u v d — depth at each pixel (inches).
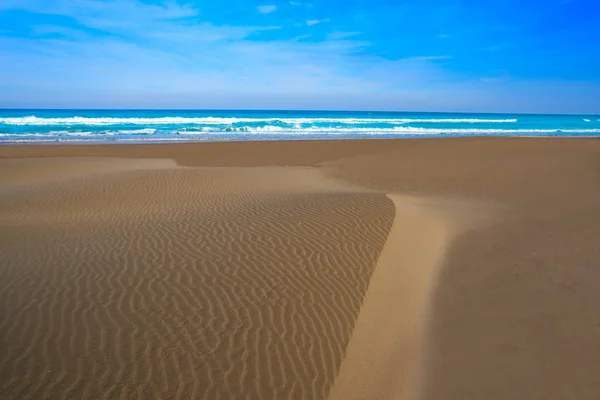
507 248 307.4
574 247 308.2
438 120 3139.8
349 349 187.6
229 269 257.9
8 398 148.4
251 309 214.1
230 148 1074.7
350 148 1104.2
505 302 219.5
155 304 213.6
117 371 165.0
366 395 160.4
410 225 354.0
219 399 156.6
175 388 159.6
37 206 454.3
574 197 534.3
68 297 215.6
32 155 909.8
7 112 4229.8
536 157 924.0
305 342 191.0
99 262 263.9
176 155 954.7
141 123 2026.3
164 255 278.1
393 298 231.0
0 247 293.9
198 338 188.2
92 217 400.5
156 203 468.1
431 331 195.5
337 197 462.9
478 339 185.3
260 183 622.2
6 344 175.0
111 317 199.5
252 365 174.6
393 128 2149.4
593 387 149.7
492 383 155.6
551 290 232.1
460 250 303.6
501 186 629.0
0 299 210.5
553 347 175.8
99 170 731.4
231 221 362.6
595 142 1227.2
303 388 164.6
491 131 2122.3
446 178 705.6
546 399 145.1
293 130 1902.1
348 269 264.1
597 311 206.2
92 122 1977.1
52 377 159.3
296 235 320.2
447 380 160.4
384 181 685.9
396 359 179.2
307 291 235.0
